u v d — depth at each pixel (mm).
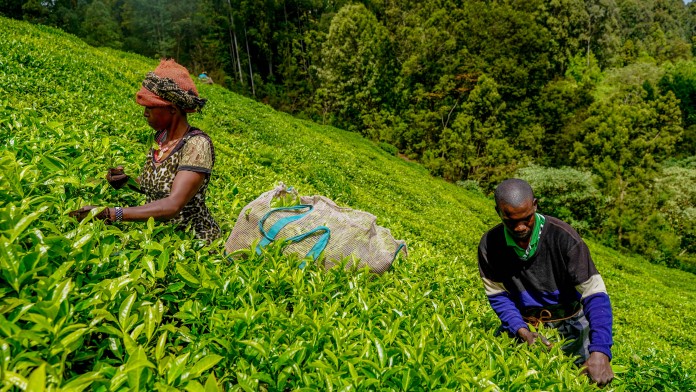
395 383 2143
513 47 55531
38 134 4438
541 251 3287
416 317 2992
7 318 1736
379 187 19062
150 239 2561
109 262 2314
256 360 2135
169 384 1675
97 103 9938
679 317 16391
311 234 3355
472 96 50656
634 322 13312
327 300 3066
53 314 1676
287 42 69812
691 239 42656
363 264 3479
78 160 3291
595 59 69438
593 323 3143
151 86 2826
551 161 52188
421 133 53219
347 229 3479
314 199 3850
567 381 2514
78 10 72500
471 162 48781
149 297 2242
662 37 92250
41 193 2779
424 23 58844
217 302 2502
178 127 2969
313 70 67312
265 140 16734
